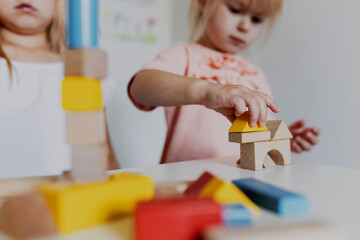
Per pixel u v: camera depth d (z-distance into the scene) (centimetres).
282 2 93
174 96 56
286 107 100
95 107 26
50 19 80
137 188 25
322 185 34
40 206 22
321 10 91
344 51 86
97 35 26
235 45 87
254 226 18
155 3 129
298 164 48
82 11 25
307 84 95
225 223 20
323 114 92
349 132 86
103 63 26
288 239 17
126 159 124
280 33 100
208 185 27
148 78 63
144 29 127
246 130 43
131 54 124
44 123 80
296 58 97
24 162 76
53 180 28
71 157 26
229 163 49
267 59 104
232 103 46
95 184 24
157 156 133
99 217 23
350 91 86
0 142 75
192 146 82
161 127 134
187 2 125
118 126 122
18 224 21
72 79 25
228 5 82
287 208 23
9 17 74
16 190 27
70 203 22
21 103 79
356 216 24
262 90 93
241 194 26
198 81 55
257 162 43
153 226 19
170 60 81
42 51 84
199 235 19
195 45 92
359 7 83
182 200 21
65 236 21
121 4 120
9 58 80
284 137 47
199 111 84
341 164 88
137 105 71
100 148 26
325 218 24
